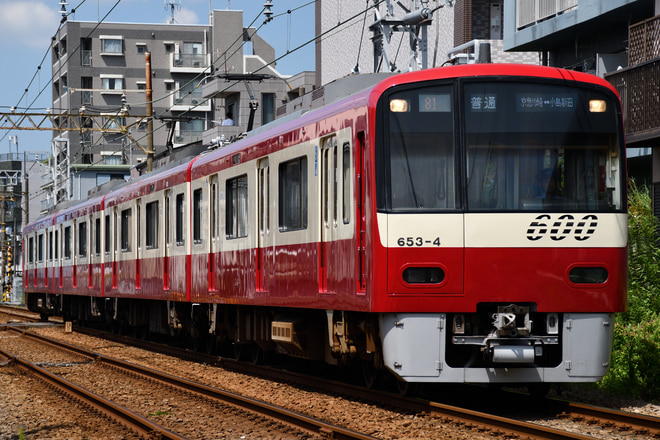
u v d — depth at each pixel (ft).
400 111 45.50
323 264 52.49
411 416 44.45
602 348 45.75
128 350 93.25
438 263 44.60
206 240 74.69
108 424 46.68
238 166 67.26
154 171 98.78
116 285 105.50
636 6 82.38
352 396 52.01
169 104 347.15
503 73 45.96
